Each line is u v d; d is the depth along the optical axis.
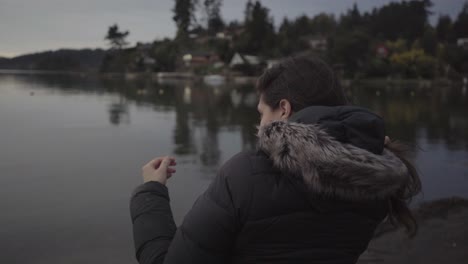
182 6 118.88
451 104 31.25
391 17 115.75
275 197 1.26
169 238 1.39
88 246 5.61
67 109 22.66
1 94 31.91
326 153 1.19
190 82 74.25
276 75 1.52
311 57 1.51
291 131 1.25
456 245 5.46
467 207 7.05
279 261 1.27
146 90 44.47
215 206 1.28
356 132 1.27
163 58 115.06
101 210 7.00
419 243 5.50
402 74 80.19
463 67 83.88
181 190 8.13
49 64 169.62
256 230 1.26
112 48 134.75
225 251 1.30
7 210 6.88
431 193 8.36
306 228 1.27
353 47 78.94
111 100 29.70
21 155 10.92
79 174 9.24
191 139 14.27
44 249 5.51
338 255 1.29
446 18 122.00
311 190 1.24
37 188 8.13
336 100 1.47
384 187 1.24
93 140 13.43
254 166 1.30
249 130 16.72
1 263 5.13
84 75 115.00
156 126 17.12
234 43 105.75
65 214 6.77
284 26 115.81
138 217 1.45
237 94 40.97
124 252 5.45
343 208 1.29
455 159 11.70
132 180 8.90
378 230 5.86
